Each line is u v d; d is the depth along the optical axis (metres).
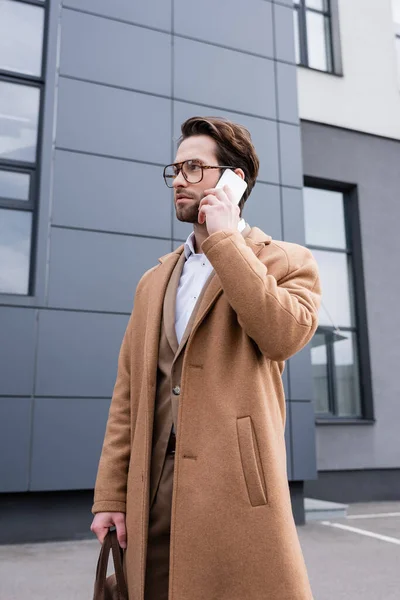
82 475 4.80
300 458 5.62
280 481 1.19
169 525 1.29
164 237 5.56
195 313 1.36
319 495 7.20
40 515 4.68
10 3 5.47
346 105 8.67
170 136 5.82
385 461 7.66
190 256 1.54
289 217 6.20
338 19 8.97
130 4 5.90
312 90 8.48
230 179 1.39
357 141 8.68
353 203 8.55
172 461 1.32
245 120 6.25
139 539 1.25
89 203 5.30
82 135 5.40
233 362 1.29
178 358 1.35
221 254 1.20
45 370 4.85
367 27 9.19
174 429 1.34
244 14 6.54
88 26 5.64
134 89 5.73
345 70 8.84
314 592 3.27
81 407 4.91
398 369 8.10
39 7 5.58
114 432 1.54
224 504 1.15
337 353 8.09
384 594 3.23
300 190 6.34
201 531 1.14
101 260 5.25
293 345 1.20
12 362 4.75
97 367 5.04
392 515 6.22
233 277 1.17
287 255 1.40
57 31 5.49
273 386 1.34
